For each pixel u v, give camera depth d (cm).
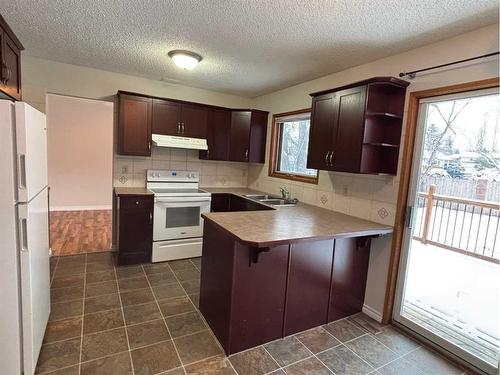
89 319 224
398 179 235
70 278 293
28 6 191
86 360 181
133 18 204
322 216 265
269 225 216
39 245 172
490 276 263
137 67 322
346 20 190
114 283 288
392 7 171
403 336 228
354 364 194
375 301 252
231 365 186
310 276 226
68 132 591
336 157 254
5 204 140
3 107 137
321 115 272
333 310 243
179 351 195
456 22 183
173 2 179
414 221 232
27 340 151
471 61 192
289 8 180
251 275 198
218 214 246
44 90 315
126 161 373
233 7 182
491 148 196
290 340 216
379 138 239
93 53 283
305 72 305
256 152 413
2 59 172
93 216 560
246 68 303
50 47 270
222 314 204
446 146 218
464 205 279
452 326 225
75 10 195
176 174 404
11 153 139
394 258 238
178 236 356
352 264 249
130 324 221
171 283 295
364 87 228
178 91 390
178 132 369
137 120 343
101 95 344
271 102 407
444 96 209
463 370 193
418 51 224
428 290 269
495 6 163
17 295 147
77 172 610
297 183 352
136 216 331
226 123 401
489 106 195
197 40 237
